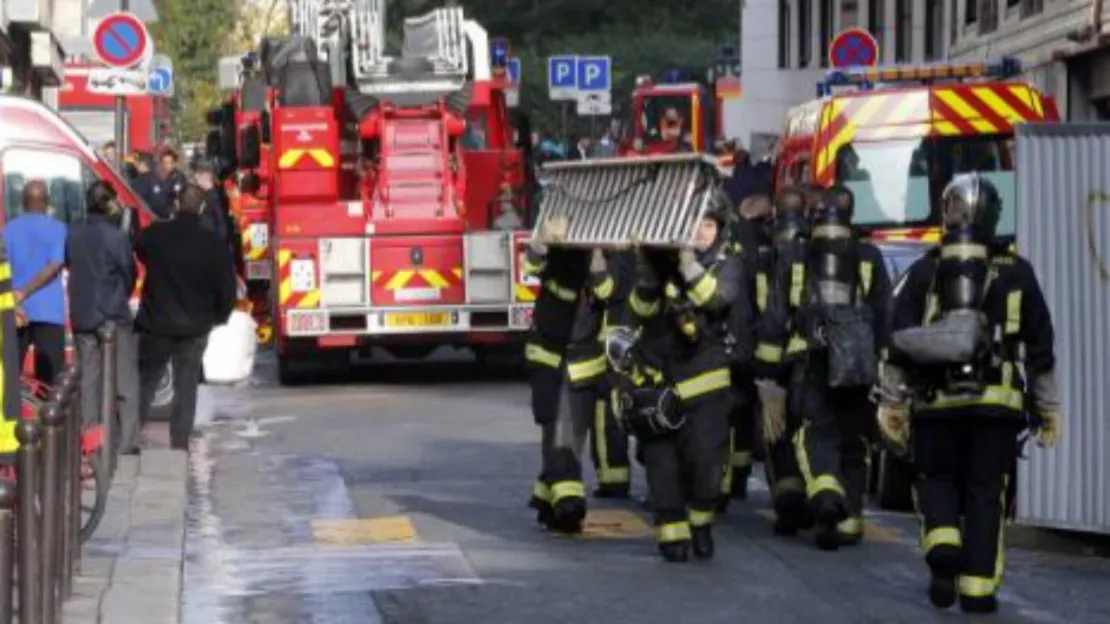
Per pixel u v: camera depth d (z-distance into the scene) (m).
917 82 38.56
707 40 116.12
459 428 31.92
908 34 82.81
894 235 36.25
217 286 28.16
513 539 21.78
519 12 114.62
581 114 62.59
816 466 20.75
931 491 17.77
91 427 24.22
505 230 39.66
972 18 65.56
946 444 17.69
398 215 39.00
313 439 30.72
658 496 20.34
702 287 19.52
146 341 28.02
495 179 40.50
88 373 27.05
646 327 20.06
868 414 20.92
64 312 27.09
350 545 21.44
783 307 20.72
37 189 26.88
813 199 22.52
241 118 45.12
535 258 21.53
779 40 95.44
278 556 20.77
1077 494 20.59
